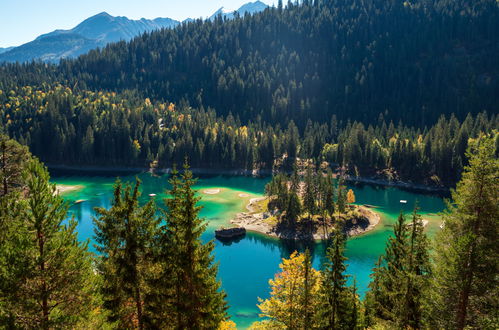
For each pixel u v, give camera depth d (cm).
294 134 17912
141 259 2044
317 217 9200
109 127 18100
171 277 2098
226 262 7131
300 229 8775
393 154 15438
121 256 2014
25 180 1703
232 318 5028
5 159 2959
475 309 1980
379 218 9862
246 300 5572
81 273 1647
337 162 16650
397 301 2756
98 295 1803
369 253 7494
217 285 2358
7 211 1778
